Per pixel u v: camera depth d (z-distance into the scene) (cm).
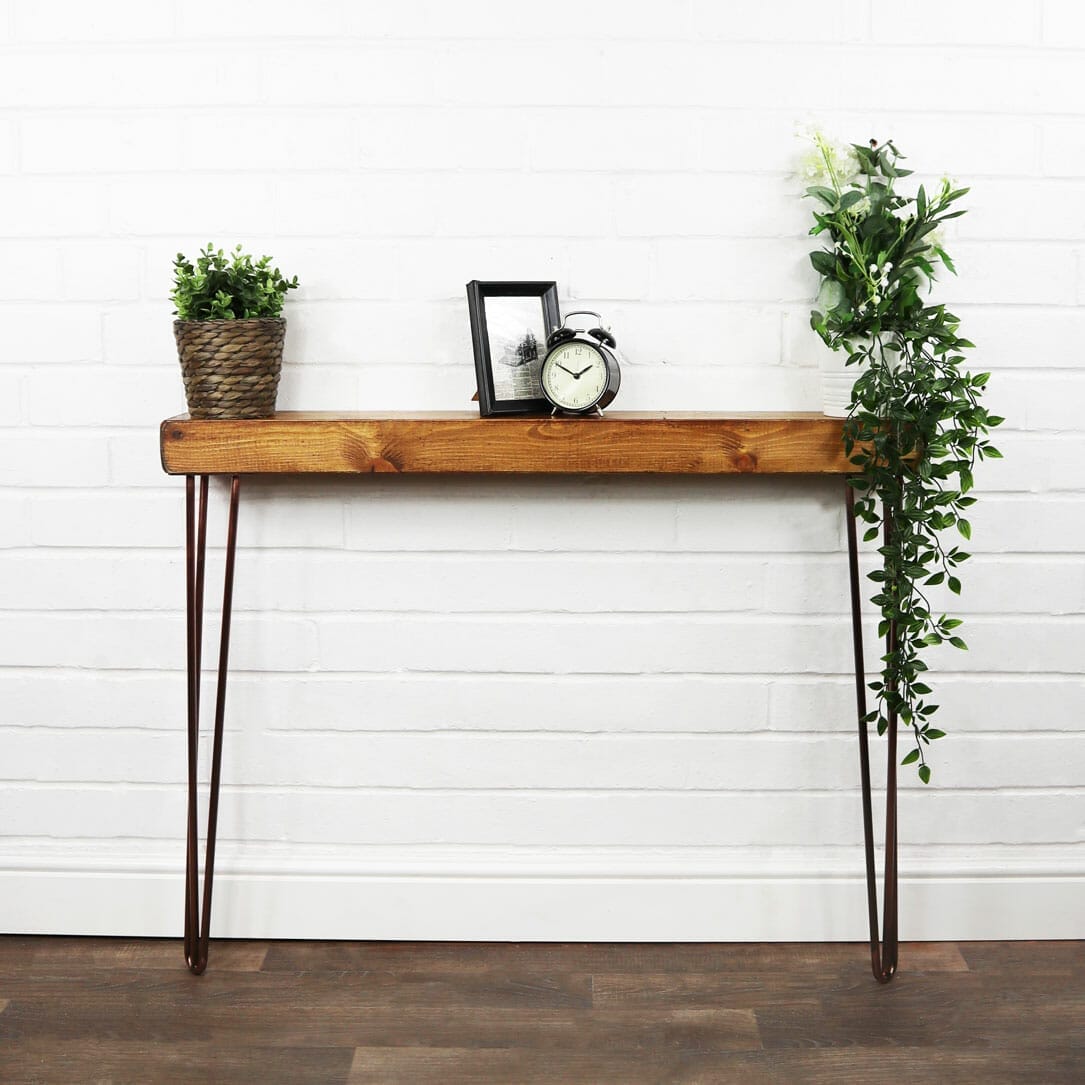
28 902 227
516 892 226
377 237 213
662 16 209
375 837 226
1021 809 226
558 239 213
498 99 210
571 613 222
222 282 201
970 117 211
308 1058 190
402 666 223
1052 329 215
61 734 225
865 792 211
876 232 196
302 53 209
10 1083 183
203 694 224
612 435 200
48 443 218
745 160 211
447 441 200
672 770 225
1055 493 219
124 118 211
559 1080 185
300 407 217
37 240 213
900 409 192
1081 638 223
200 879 226
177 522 220
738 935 227
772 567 221
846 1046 194
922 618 200
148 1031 197
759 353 215
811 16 209
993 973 217
